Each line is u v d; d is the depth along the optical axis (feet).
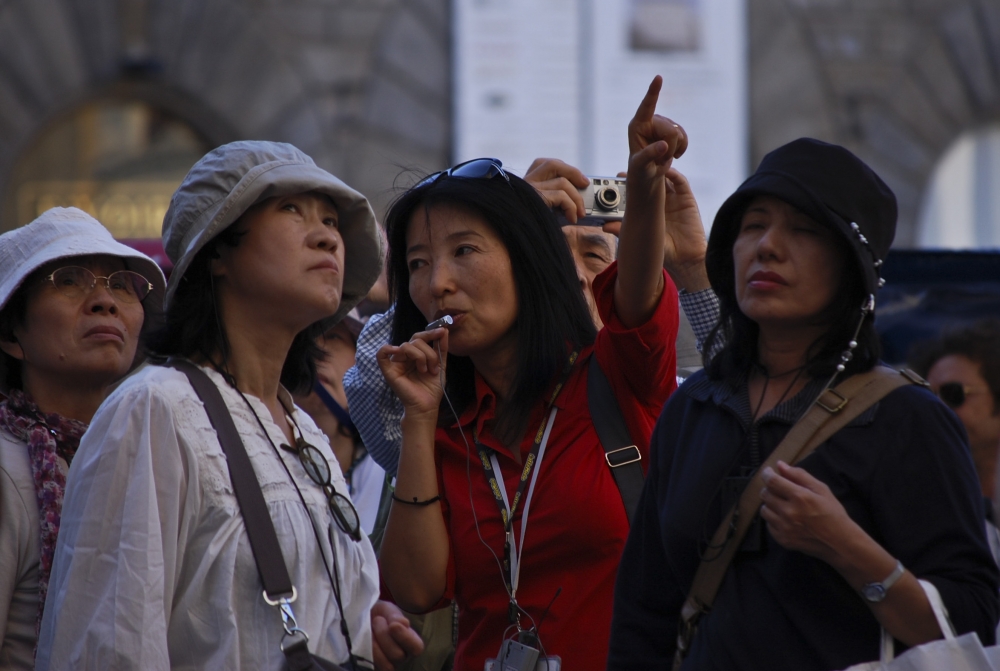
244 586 25.54
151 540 24.61
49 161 121.90
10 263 32.99
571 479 29.76
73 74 120.47
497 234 30.96
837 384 23.94
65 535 25.32
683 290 34.60
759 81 132.87
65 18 119.85
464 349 30.83
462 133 126.41
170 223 28.45
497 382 31.81
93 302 32.96
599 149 126.41
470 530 30.30
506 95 126.31
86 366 32.68
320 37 127.03
